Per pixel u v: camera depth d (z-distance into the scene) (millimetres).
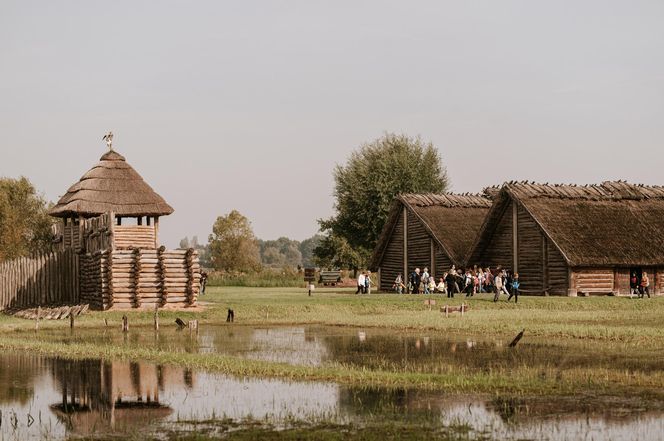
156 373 25969
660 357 29078
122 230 59906
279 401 21000
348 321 45125
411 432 17453
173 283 49219
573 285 60844
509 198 64938
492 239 67250
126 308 48281
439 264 71438
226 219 131750
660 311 51312
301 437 17109
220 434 17500
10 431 18094
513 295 60656
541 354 30156
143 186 62562
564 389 22219
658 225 65375
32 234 95438
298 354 31203
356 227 108750
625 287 63000
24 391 22984
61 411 20219
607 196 66438
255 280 96750
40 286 55438
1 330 42031
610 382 23297
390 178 107875
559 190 65750
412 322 43531
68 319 46750
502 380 23594
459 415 19094
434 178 111125
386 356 30203
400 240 75750
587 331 37156
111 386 23656
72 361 28969
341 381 23953
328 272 92375
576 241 61219
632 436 17094
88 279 51719
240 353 31656
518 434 17266
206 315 47938
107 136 63906
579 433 17359
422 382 23438
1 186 94375
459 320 44250
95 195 60781
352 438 16984
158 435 17531
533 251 63781
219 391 22578
